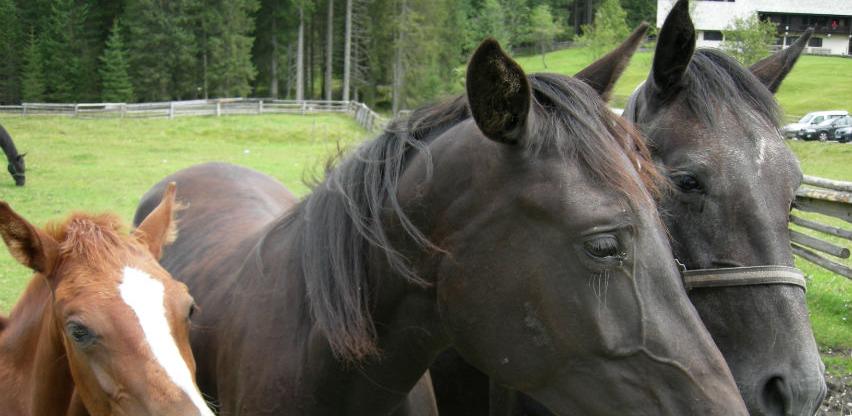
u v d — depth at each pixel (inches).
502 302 87.4
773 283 108.7
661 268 82.7
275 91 2290.8
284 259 121.0
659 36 120.5
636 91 135.0
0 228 110.6
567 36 3179.1
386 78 2169.0
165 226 129.0
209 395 140.0
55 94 2070.6
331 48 2146.9
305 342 111.6
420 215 95.7
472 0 2893.7
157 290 109.5
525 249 85.3
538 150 85.0
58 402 124.8
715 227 112.1
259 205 193.3
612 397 83.3
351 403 108.7
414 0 1990.7
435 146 97.3
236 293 132.0
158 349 104.7
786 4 2240.4
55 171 772.0
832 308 351.9
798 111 1430.9
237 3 2106.3
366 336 102.0
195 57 2132.1
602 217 80.5
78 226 117.1
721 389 81.0
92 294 106.1
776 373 104.8
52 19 2110.0
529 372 88.0
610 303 81.6
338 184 107.6
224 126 1352.1
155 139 1187.9
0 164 833.5
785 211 111.3
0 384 135.6
